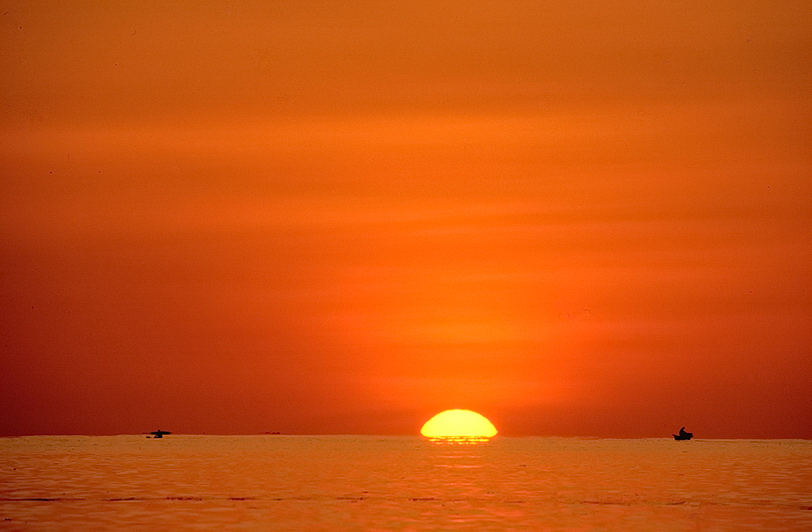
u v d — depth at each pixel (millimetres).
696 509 82062
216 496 92375
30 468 132250
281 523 72562
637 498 91312
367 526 71000
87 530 68875
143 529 69375
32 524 71875
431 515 77500
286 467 141125
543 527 70750
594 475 123875
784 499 90500
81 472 124438
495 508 82438
